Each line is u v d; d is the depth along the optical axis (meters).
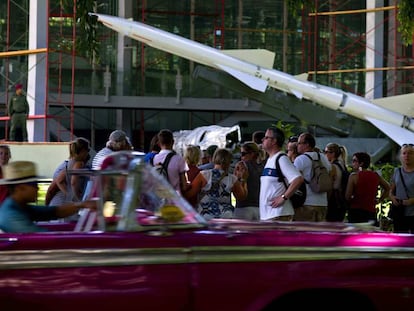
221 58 42.19
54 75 48.38
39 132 37.25
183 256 6.36
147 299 6.27
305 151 14.70
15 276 6.13
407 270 6.69
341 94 41.22
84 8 17.38
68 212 8.05
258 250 6.48
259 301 6.41
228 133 39.16
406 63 50.59
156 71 51.38
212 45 54.50
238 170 14.34
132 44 51.31
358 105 40.91
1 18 48.44
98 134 52.66
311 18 53.06
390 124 40.72
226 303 6.39
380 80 46.03
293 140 16.62
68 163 13.48
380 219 17.94
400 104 41.12
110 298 6.23
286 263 6.50
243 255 6.45
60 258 6.19
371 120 40.91
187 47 42.44
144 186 6.85
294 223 7.98
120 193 6.73
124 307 6.24
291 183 12.91
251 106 51.81
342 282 6.52
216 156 14.02
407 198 15.16
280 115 43.28
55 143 35.31
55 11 44.41
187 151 14.33
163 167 13.84
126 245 6.30
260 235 6.67
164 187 7.00
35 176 7.64
